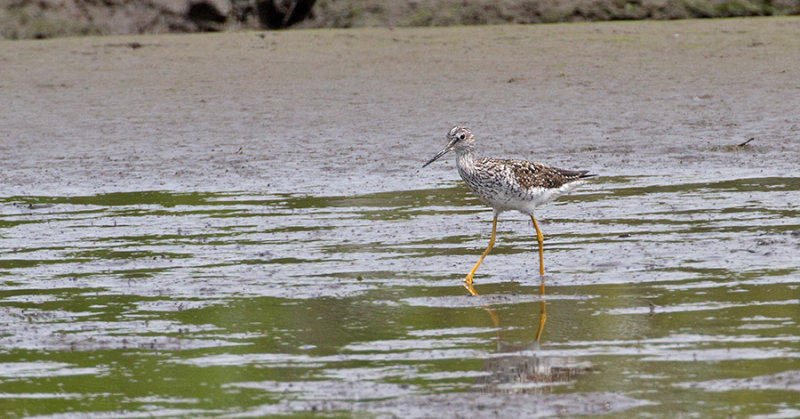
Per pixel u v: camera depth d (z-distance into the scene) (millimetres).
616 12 39438
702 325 10164
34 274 12875
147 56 33719
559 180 12898
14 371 9539
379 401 8539
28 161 20609
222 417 8367
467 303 11258
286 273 12648
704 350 9477
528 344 9852
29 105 26766
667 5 39312
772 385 8555
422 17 39156
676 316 10484
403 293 11719
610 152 20266
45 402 8805
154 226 15359
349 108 25500
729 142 20734
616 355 9453
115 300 11695
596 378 8891
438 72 30109
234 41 36125
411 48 34062
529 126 22969
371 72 30422
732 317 10375
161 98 27391
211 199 17125
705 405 8219
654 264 12477
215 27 39312
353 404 8516
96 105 26547
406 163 19625
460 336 10156
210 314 11094
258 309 11227
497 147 20969
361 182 18203
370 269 12773
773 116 23078
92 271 12969
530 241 14023
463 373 9133
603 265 12547
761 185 17031
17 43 36719
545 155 20109
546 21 39312
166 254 13711
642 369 9062
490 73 29797
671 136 21547
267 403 8617
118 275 12758
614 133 22047
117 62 32750
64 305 11539
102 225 15508
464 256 13312
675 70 29438
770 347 9469
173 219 15781
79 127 23922
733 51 31859
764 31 34938
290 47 34781
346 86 28469
